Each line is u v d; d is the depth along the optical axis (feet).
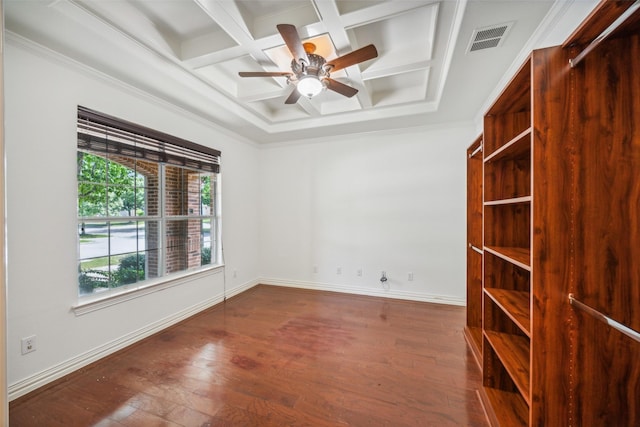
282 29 5.37
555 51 3.51
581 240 3.47
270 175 14.90
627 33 3.23
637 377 3.32
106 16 5.67
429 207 12.05
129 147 8.27
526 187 5.92
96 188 7.72
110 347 7.64
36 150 6.17
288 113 12.05
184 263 10.61
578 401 3.51
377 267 12.89
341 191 13.51
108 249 8.03
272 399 5.80
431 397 5.85
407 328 9.29
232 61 8.43
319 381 6.41
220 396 5.90
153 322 8.96
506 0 4.95
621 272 3.34
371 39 7.32
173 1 5.91
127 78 7.75
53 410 5.50
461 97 9.05
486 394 5.61
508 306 4.92
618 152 3.33
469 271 8.59
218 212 12.23
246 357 7.48
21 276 5.93
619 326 2.83
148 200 9.24
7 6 5.02
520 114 5.78
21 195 5.94
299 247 14.34
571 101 3.48
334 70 6.79
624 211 3.32
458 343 8.21
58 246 6.55
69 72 6.77
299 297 12.72
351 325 9.53
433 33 6.30
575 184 3.48
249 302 12.04
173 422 5.19
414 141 12.23
